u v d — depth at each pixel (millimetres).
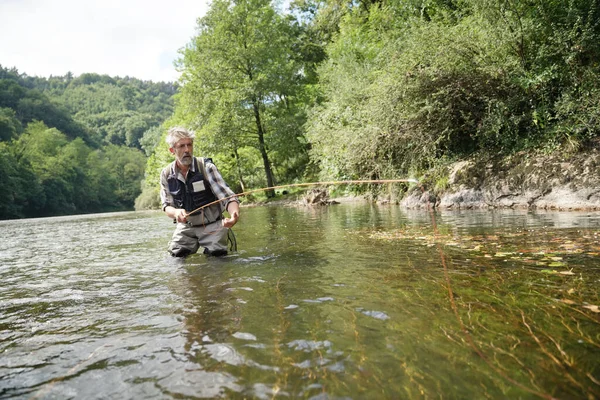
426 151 8906
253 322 1687
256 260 3244
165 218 12695
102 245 5469
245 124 21234
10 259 4480
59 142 78688
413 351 1305
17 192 50000
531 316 1568
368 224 5656
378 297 1945
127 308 2047
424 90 8664
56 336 1687
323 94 19391
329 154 13031
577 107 6828
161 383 1203
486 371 1146
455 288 2035
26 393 1194
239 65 21375
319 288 2186
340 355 1309
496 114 7805
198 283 2518
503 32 7699
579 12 7176
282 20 23828
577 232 3658
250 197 22578
